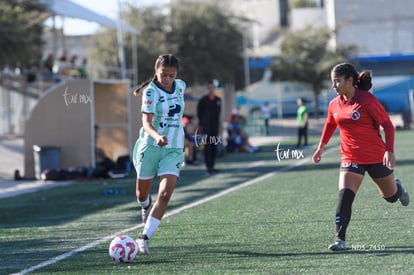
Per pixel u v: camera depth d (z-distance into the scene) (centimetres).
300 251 2017
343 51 13725
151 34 12356
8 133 8488
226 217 2788
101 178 5156
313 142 8231
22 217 3153
